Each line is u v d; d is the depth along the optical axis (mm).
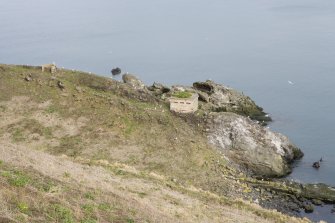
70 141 58750
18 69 74250
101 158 55344
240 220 36344
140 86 83000
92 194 29062
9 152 36719
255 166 61750
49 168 34406
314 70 126562
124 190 36156
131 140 60031
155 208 32500
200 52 158750
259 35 185750
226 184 53438
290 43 166750
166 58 150875
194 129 66125
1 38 188625
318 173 62656
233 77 124375
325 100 99312
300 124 84688
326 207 51156
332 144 74438
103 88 72875
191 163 56844
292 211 49500
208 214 35906
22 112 64188
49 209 22359
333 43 161875
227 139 64750
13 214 20172
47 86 70000
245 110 88438
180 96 70938
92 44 177000
